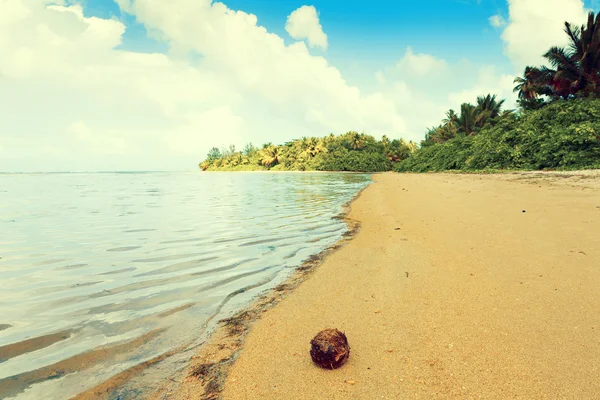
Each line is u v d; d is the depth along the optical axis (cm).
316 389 197
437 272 385
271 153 9869
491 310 283
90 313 314
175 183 3316
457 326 261
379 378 204
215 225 764
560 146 1912
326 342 218
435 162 3428
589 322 256
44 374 221
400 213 851
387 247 516
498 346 230
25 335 274
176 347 253
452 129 4900
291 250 530
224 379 212
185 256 504
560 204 769
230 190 2028
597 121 1938
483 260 415
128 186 2828
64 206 1256
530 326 254
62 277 419
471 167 2581
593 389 186
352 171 7238
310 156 8562
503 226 593
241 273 422
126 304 333
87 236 672
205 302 335
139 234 679
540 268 374
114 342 261
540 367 206
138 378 216
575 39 2452
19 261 493
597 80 2409
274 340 257
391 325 269
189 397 196
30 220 905
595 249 425
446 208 864
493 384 193
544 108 2348
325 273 409
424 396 186
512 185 1309
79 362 235
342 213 920
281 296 344
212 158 12488
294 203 1207
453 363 214
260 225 753
